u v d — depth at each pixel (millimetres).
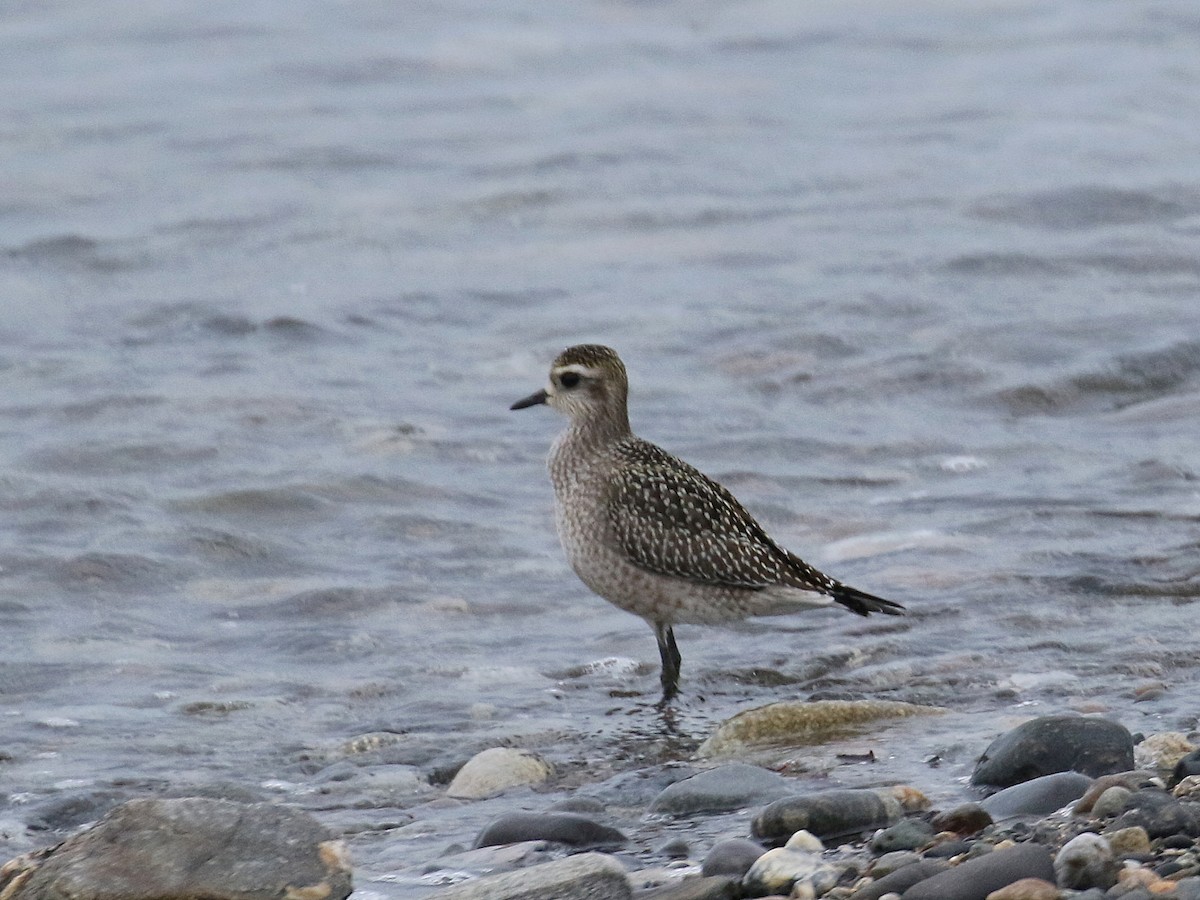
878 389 18344
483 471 16281
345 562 14133
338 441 16938
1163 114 30203
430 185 26641
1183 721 10086
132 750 10477
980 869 7180
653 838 8734
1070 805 8375
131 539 14484
